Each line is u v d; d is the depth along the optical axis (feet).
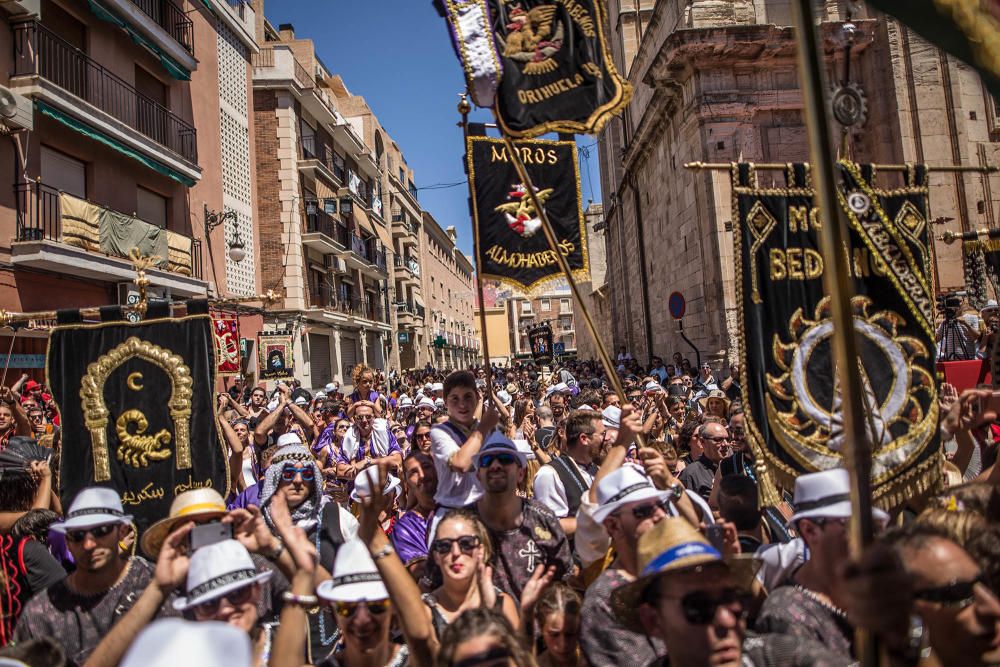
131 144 46.26
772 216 12.84
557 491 14.62
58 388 16.47
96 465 16.15
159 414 16.56
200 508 10.81
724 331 46.01
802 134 47.93
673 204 57.98
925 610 6.21
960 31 6.20
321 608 10.52
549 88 13.39
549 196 16.15
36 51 39.68
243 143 67.82
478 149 15.98
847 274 5.73
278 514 9.29
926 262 12.88
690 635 6.77
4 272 37.55
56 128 41.83
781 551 9.62
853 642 7.66
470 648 7.30
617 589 7.62
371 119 121.29
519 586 11.41
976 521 8.09
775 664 7.02
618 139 94.12
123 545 11.50
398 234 134.92
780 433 12.10
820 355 12.46
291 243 78.18
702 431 17.76
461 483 13.74
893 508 12.73
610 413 20.42
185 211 55.77
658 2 59.00
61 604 10.28
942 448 12.52
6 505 13.44
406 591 8.63
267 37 96.48
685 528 7.33
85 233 42.29
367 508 8.91
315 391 82.23
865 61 47.78
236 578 8.13
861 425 5.66
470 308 253.03
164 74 54.13
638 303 80.94
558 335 256.73
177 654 4.25
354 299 103.96
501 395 32.37
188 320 17.11
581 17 13.78
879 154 47.03
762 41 45.83
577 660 9.89
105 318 17.03
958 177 45.62
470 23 13.07
